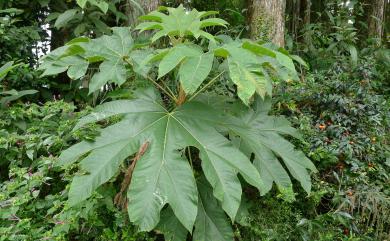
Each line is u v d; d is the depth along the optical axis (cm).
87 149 156
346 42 404
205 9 414
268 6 340
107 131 162
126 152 153
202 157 154
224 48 154
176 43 190
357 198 211
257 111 200
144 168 147
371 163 232
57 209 183
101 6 277
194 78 143
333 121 250
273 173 175
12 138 202
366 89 276
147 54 186
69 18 286
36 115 234
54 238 159
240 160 155
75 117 227
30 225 168
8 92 240
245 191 198
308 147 221
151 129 162
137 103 176
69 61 182
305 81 291
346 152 224
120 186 189
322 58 397
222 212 176
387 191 220
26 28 303
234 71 147
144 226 135
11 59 291
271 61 188
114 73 177
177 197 141
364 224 213
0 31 272
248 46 161
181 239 169
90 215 170
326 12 448
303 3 497
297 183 210
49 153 206
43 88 308
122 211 172
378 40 446
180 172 147
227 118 179
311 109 267
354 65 322
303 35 441
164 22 185
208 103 201
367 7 516
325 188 210
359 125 248
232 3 425
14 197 172
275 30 342
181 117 170
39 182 180
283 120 200
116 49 190
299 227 193
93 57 182
